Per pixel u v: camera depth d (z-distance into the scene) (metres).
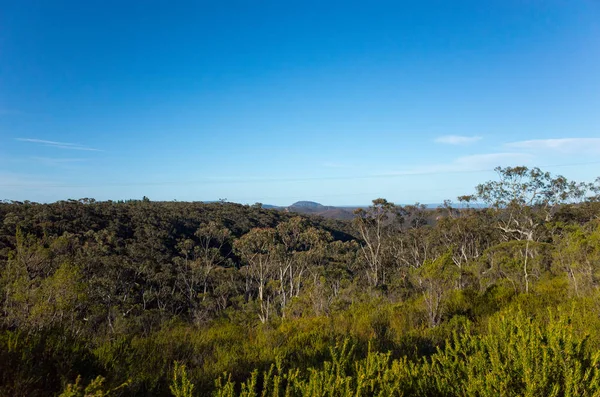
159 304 30.77
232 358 4.99
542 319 5.95
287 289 31.11
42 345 3.72
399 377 2.85
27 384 2.99
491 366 2.96
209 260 43.50
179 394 2.93
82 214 51.62
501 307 9.12
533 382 2.54
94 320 9.71
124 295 27.31
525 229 28.31
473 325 7.09
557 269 15.02
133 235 50.34
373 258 34.72
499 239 32.03
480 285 14.52
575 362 2.62
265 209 87.62
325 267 33.44
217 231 51.88
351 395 2.56
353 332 6.94
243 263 50.84
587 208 27.73
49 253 10.40
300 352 5.44
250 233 39.00
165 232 51.78
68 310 7.09
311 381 2.70
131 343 5.51
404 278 23.86
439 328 7.06
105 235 44.25
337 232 70.50
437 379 2.97
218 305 32.78
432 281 9.73
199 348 6.07
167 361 5.01
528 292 11.82
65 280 7.56
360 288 22.14
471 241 33.00
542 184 27.75
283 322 10.04
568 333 3.04
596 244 10.14
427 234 35.59
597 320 5.07
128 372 3.88
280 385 3.24
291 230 44.38
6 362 3.15
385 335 6.84
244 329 9.42
